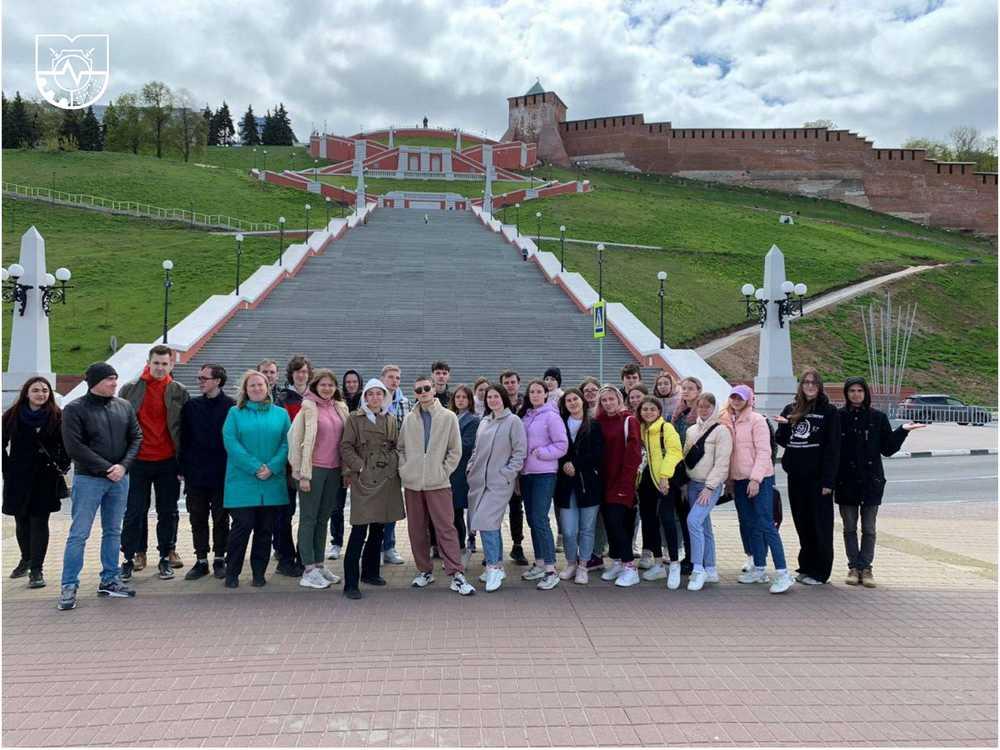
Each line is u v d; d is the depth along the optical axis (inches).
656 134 3442.4
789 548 336.2
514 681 175.2
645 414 277.6
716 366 1242.6
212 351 858.8
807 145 3275.1
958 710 162.4
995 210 3080.7
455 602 244.4
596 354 918.4
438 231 1876.2
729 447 267.6
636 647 200.4
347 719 154.3
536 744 144.3
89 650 195.5
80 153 2763.3
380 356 871.1
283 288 1159.0
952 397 1325.0
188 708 159.5
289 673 179.3
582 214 2390.5
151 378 279.1
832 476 265.4
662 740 146.6
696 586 262.4
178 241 1793.8
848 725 154.4
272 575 284.7
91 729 149.5
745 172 3334.2
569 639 206.4
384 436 259.9
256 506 262.1
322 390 269.0
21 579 271.1
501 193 2827.3
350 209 2465.6
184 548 328.8
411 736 146.9
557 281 1272.1
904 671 184.9
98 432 238.1
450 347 909.2
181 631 211.6
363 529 252.1
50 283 734.5
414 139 3720.5
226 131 4744.1
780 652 197.6
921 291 1828.2
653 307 1472.7
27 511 259.4
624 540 268.2
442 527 259.4
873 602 247.8
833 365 1424.7
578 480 269.1
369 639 205.0
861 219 2977.4
